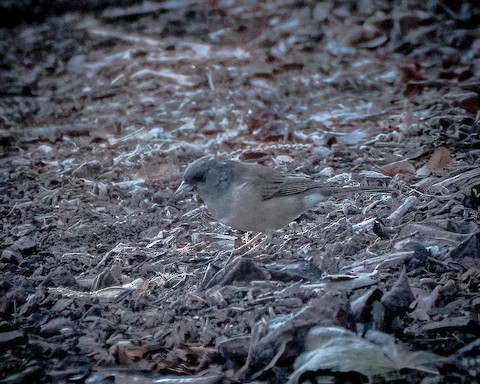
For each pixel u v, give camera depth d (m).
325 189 9.76
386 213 10.65
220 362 8.04
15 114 16.73
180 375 8.06
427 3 20.00
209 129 15.13
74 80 18.67
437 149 11.82
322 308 7.84
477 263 9.01
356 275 8.91
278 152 13.62
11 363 8.33
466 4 19.70
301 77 17.53
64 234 11.25
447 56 17.45
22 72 19.38
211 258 10.17
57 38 21.27
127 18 22.12
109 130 15.66
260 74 17.67
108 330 8.70
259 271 9.16
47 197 12.48
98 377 8.02
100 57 19.84
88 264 10.30
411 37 18.86
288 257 9.72
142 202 12.15
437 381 7.27
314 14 20.66
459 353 7.64
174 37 20.42
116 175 13.30
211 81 17.44
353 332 7.76
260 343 7.70
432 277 8.82
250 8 21.69
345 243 9.83
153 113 16.27
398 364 7.37
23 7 22.75
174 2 22.70
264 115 14.78
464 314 8.12
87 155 14.48
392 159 12.56
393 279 8.78
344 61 18.25
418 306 8.32
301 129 14.80
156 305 9.08
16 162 14.18
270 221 9.56
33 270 10.26
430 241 9.64
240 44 19.62
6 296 9.43
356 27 19.47
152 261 10.21
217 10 21.83
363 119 15.02
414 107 15.11
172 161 13.63
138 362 8.25
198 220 11.43
